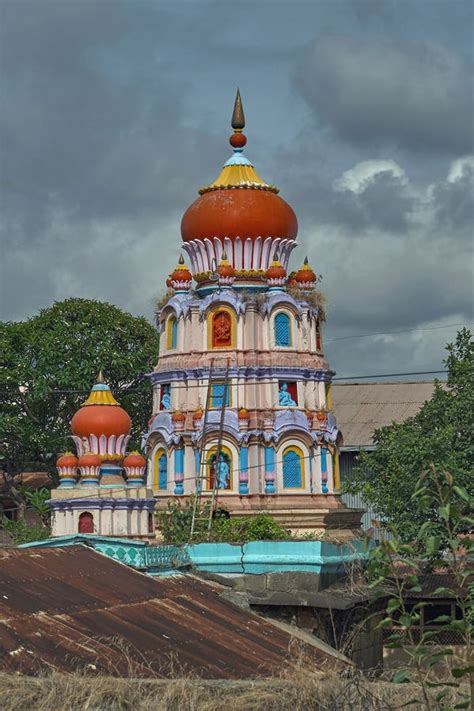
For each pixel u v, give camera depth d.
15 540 53.62
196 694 20.31
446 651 18.34
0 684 19.95
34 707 19.47
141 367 69.94
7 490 72.12
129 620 26.03
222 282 50.81
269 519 44.34
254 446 48.78
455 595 18.53
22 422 68.25
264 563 36.22
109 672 21.91
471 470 44.97
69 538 33.31
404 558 20.44
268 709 20.39
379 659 38.09
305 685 20.91
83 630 24.33
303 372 50.19
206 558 36.94
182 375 50.47
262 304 50.47
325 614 34.38
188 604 29.56
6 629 22.94
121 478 44.62
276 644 27.98
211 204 51.94
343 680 22.05
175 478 49.09
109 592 28.05
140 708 19.83
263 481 48.53
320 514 48.09
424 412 48.31
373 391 72.88
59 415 69.56
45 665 21.64
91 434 44.97
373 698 20.62
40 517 60.28
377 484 48.16
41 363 67.62
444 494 18.44
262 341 50.25
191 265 53.16
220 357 49.78
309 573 35.66
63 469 44.31
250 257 51.81
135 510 43.31
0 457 69.25
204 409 49.59
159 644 24.80
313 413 50.12
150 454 50.75
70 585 27.58
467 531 40.59
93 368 68.06
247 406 49.41
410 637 18.55
